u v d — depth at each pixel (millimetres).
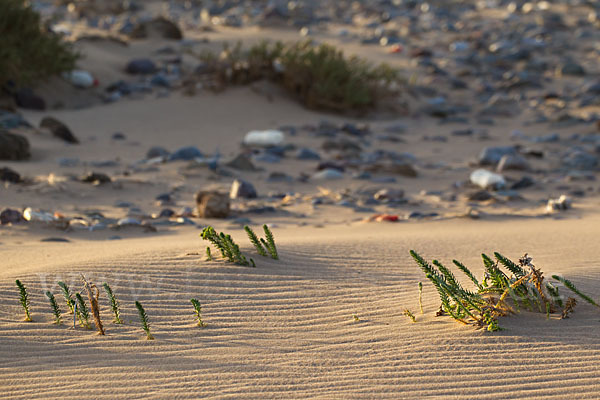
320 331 4902
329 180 14430
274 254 6621
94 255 6797
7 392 3945
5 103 21438
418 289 5820
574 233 8297
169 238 8391
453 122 24109
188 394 3916
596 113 24641
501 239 7926
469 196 12703
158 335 4812
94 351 4516
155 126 21094
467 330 4730
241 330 4926
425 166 16484
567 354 4336
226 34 37938
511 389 3945
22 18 22719
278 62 25812
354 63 26375
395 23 47938
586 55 38156
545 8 53719
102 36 30906
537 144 19969
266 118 22828
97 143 18328
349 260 6758
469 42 40875
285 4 52531
